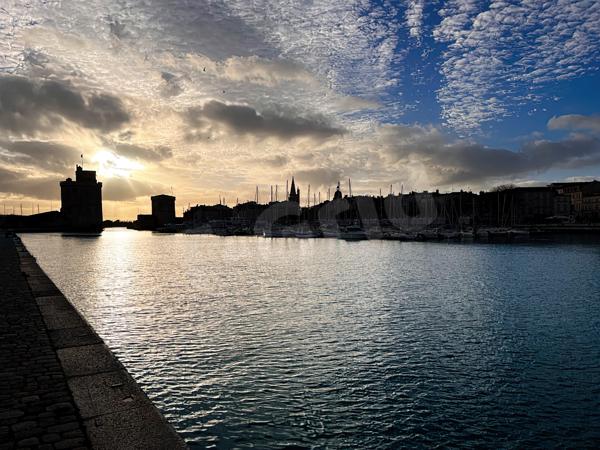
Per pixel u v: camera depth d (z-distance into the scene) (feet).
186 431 47.75
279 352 73.15
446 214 590.96
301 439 46.62
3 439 22.57
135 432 23.49
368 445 45.83
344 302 116.67
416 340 80.79
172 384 59.57
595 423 50.88
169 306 111.34
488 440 47.21
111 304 114.42
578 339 82.12
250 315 100.22
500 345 77.97
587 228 468.75
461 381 61.93
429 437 47.62
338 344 77.87
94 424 24.31
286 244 435.12
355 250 329.52
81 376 31.48
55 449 21.71
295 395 56.75
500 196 645.51
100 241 555.69
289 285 149.69
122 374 31.89
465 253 284.00
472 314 102.37
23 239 601.62
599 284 149.79
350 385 60.03
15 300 61.72
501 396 57.31
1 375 31.73
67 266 224.74
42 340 40.81
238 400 55.06
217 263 238.07
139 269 207.41
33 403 27.07
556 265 209.05
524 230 453.58
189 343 77.66
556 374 64.80
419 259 247.50
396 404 54.75
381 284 151.12
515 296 126.72
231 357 70.38
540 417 52.13
